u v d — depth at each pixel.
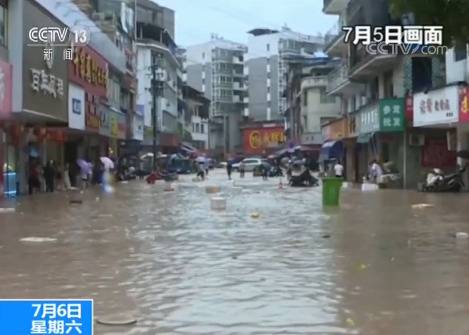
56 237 13.83
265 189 35.44
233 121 133.62
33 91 26.00
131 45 60.38
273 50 128.75
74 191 32.97
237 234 14.18
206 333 6.52
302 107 78.94
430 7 11.98
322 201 23.44
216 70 134.12
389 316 7.12
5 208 21.47
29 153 30.34
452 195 28.06
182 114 103.12
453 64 29.61
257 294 8.23
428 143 34.50
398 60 36.69
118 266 10.24
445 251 11.64
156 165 62.34
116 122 47.00
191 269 9.96
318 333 6.50
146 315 7.22
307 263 10.44
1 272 9.76
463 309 7.41
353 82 45.72
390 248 12.02
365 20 38.78
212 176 65.50
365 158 44.41
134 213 19.66
